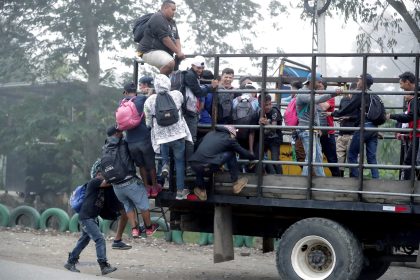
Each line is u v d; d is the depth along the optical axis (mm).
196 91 9625
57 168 27469
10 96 29562
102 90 26828
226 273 12016
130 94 10227
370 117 9422
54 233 16266
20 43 27188
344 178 9070
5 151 27406
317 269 9297
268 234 10312
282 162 9422
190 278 11320
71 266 10586
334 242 9086
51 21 26453
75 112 26688
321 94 9289
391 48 22359
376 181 8898
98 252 10281
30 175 28297
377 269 10727
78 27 26312
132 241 15422
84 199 10336
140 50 10258
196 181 9656
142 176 10047
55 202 28000
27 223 17391
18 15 26641
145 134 9852
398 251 10859
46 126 26203
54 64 26812
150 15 10359
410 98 9438
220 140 9508
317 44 18438
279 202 9398
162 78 9445
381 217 9430
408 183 8750
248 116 9836
